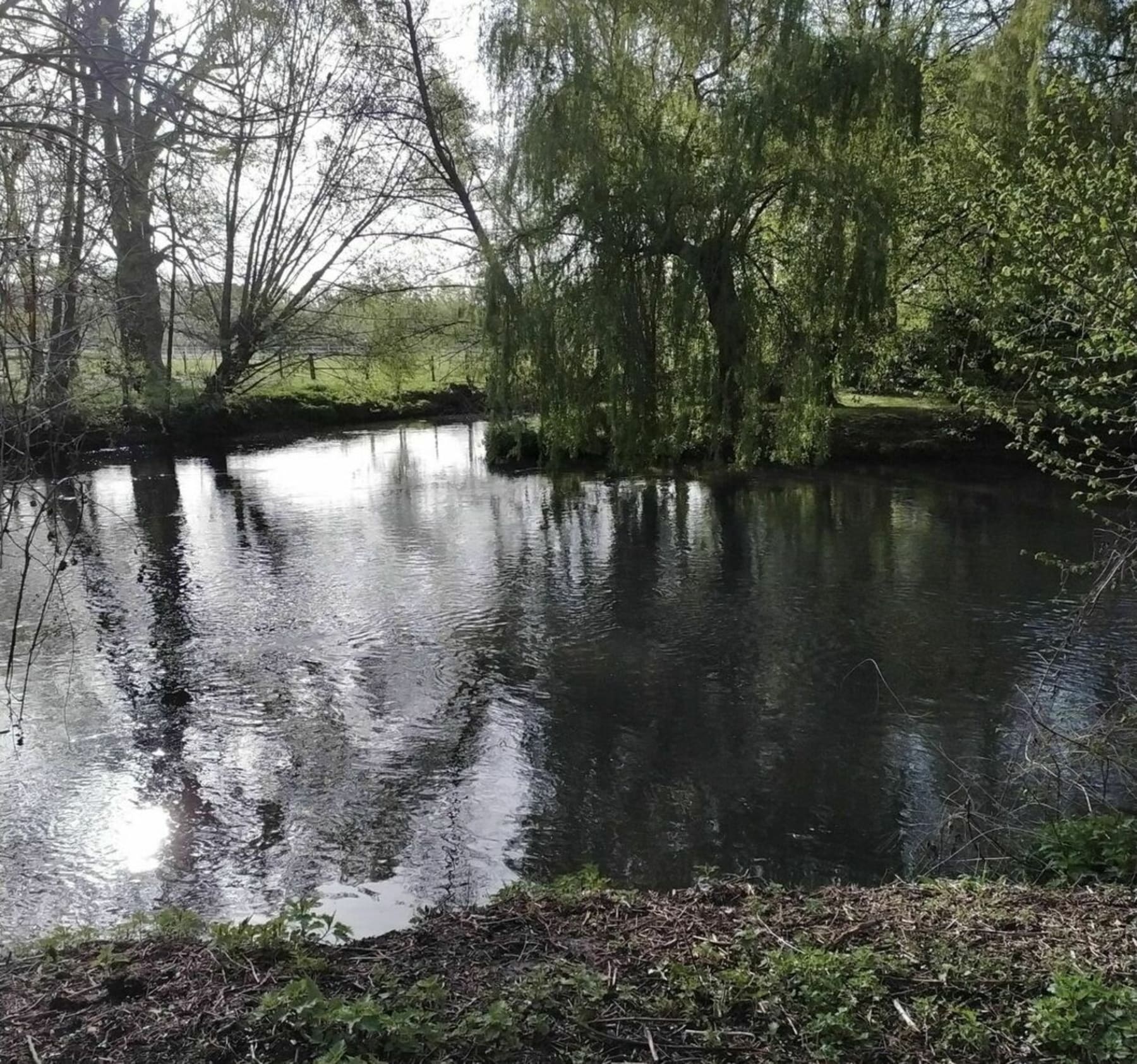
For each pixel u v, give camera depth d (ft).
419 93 74.90
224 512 53.83
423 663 30.12
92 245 20.48
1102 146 25.29
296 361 87.71
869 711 25.80
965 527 47.01
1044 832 17.03
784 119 51.26
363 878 18.20
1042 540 43.91
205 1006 10.16
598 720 25.73
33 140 18.43
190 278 25.82
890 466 63.31
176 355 80.79
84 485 27.02
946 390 43.11
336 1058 8.80
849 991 10.03
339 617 34.73
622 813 20.74
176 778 22.58
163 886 18.02
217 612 35.35
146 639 32.42
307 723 25.67
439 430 89.97
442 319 85.25
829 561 41.52
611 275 53.52
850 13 55.98
